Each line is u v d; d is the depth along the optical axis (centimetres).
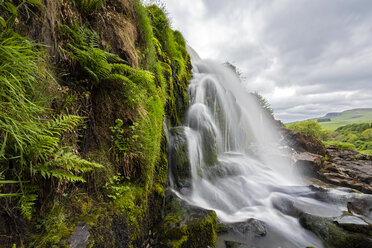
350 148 1527
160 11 698
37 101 157
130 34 363
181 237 299
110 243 195
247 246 322
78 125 202
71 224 177
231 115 955
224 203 486
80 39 234
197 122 691
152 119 361
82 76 242
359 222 380
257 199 521
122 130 270
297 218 437
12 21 146
